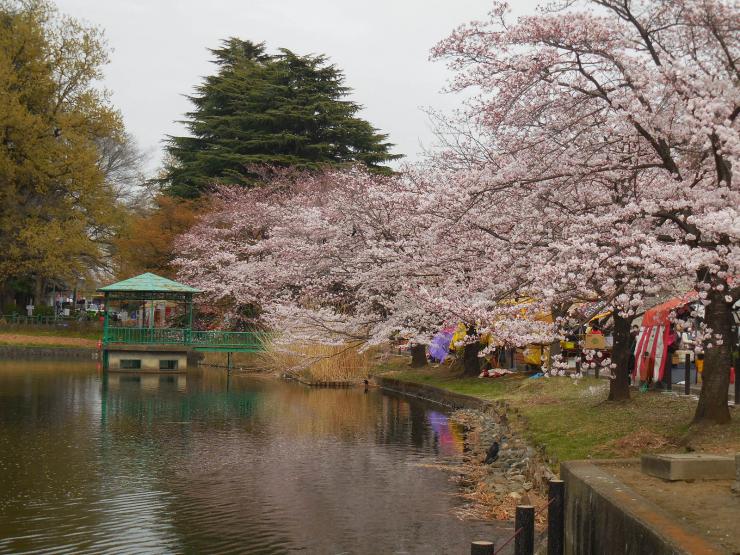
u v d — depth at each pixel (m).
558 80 13.17
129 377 35.69
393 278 23.44
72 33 54.09
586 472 9.19
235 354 42.78
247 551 10.49
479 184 13.71
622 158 13.25
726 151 10.86
